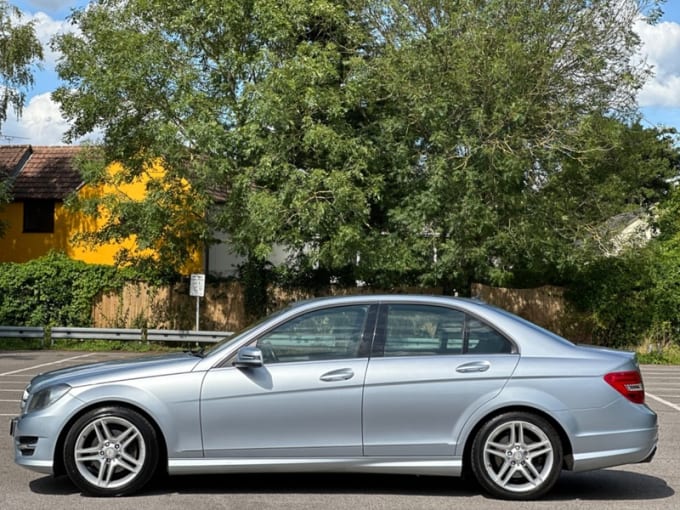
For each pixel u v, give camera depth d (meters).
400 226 23.44
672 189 34.16
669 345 25.56
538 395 6.91
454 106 21.36
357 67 22.12
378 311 7.16
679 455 9.36
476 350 7.08
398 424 6.89
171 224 25.28
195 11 23.20
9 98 29.70
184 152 23.75
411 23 22.67
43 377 7.38
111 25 24.20
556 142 21.58
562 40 22.23
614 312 25.56
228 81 23.41
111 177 25.62
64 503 6.80
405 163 22.39
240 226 23.62
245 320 27.02
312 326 7.11
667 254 25.89
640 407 7.05
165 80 23.19
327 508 6.73
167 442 6.86
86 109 23.86
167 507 6.70
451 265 22.56
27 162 33.78
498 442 6.96
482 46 21.27
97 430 6.94
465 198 21.30
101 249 32.09
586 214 24.28
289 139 21.83
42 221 32.50
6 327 26.33
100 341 26.69
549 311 26.05
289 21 22.86
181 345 26.55
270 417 6.87
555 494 7.36
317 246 23.12
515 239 22.33
